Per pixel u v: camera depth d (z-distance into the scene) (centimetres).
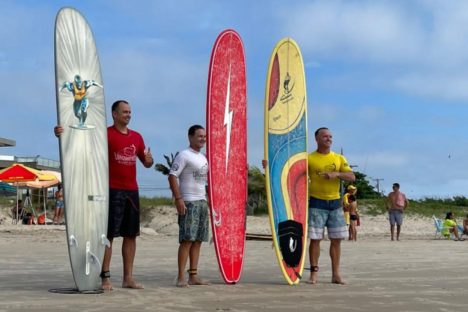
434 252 1162
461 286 645
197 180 655
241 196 709
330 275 761
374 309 497
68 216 587
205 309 493
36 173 2100
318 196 684
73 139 598
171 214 2616
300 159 722
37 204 2864
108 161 619
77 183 595
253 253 1144
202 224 655
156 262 934
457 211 2930
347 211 1683
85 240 595
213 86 687
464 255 1086
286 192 701
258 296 570
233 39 719
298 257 692
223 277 668
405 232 2325
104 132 620
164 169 2730
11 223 2319
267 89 703
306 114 739
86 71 621
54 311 480
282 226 688
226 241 682
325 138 690
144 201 2823
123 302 528
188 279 675
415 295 577
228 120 703
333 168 687
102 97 630
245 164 719
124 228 625
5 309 488
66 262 921
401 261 955
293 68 734
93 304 516
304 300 546
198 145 661
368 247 1320
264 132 697
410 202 3088
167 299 548
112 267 857
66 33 608
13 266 860
